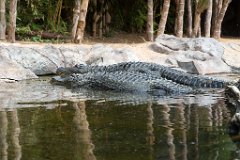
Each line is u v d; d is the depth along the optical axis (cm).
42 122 947
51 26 2336
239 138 810
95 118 985
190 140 798
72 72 1644
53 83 1552
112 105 1145
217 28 2512
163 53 1989
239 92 1170
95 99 1239
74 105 1143
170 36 2075
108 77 1462
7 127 901
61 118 984
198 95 1317
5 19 2103
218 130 868
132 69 1596
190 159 693
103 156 707
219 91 1395
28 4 2338
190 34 2500
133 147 755
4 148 753
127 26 2736
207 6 2367
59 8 2352
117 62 1838
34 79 1641
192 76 1559
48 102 1184
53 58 1789
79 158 698
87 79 1495
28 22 2341
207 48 1997
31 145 770
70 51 1848
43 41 2109
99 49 1897
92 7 2448
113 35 2552
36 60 1739
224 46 2212
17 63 1659
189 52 1939
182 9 2320
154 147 754
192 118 980
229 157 700
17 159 696
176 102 1189
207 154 714
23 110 1073
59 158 699
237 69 1923
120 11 2694
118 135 834
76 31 2139
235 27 3141
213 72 1859
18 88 1431
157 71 1592
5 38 2034
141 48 2031
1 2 1980
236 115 884
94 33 2448
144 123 933
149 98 1259
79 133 852
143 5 2711
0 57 1633
